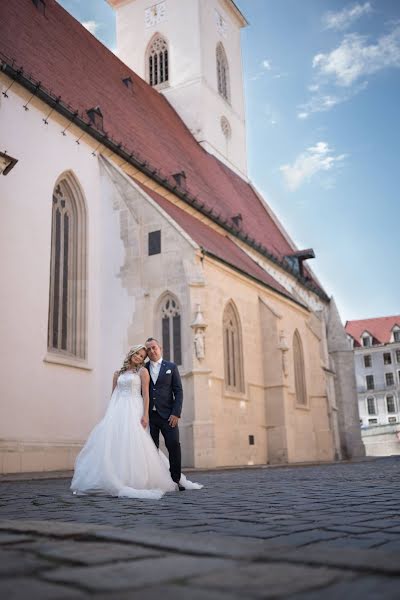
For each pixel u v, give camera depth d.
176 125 38.31
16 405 17.02
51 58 24.73
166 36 43.16
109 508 6.29
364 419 88.69
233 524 4.62
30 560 2.76
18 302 17.70
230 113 44.91
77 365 19.94
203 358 20.45
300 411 30.62
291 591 2.11
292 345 30.78
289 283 38.47
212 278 23.03
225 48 46.22
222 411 22.39
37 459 17.23
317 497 7.21
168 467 9.48
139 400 8.88
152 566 2.58
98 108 23.58
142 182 25.53
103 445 8.37
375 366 89.56
